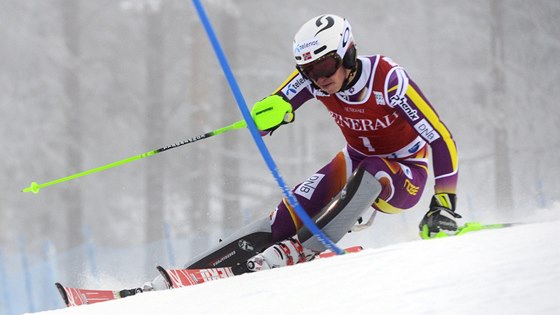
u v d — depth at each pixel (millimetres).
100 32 58969
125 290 9914
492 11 56594
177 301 6855
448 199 9664
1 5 55031
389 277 5984
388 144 10750
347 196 9719
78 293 9531
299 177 60125
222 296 6633
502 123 54312
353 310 5301
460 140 57219
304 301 5828
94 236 56219
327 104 10727
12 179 53344
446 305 4984
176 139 56219
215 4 52469
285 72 58375
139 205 58969
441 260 6191
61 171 54062
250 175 60500
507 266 5578
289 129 60688
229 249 10414
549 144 55062
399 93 9875
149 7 53312
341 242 22859
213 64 55500
